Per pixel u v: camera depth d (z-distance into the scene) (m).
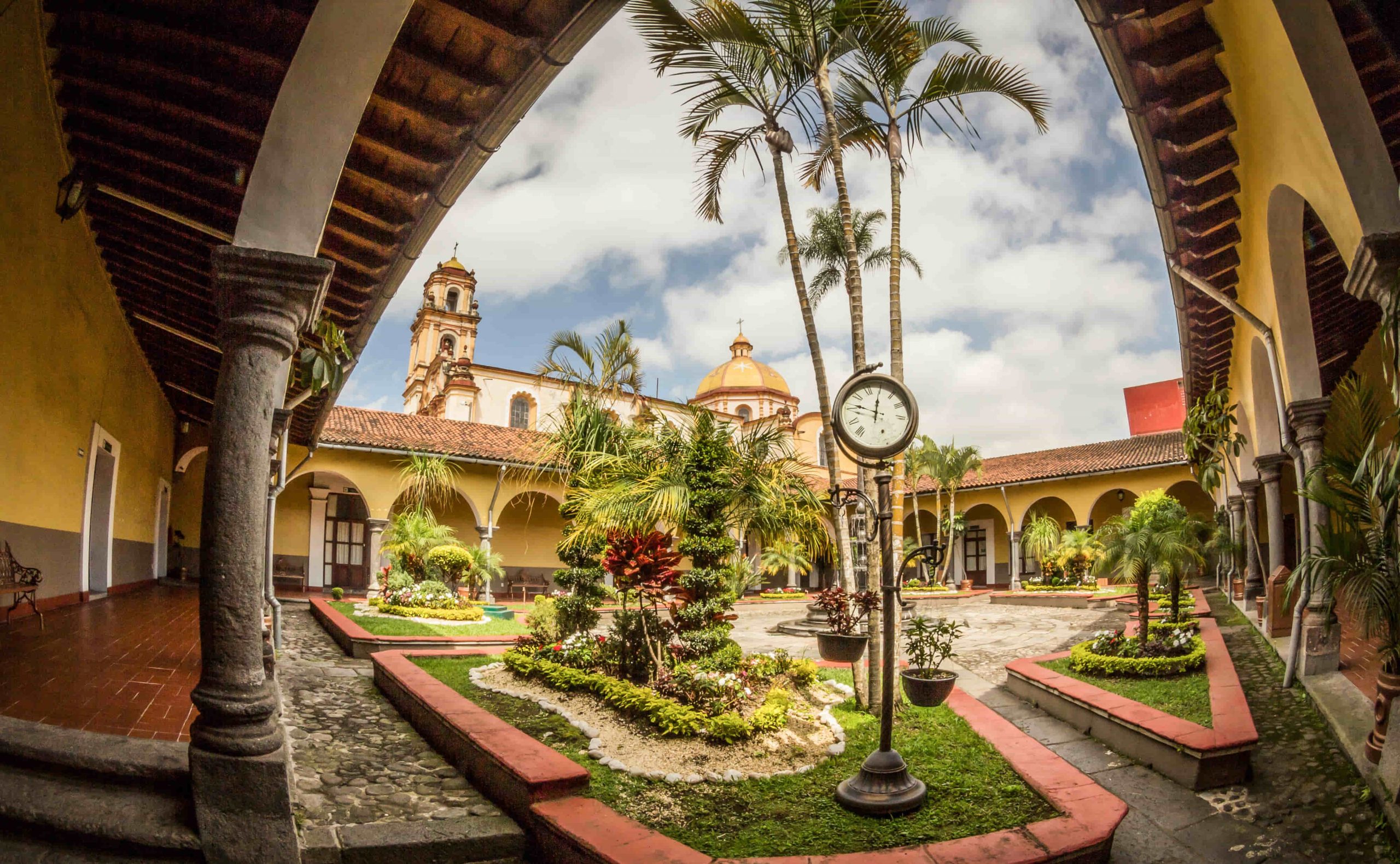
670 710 6.12
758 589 26.52
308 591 20.00
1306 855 4.41
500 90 4.54
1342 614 10.27
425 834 4.26
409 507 19.67
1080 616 16.45
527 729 6.15
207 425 18.08
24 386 7.77
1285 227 6.74
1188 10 5.55
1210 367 12.56
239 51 4.23
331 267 3.73
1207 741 5.50
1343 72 4.48
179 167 5.64
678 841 4.15
